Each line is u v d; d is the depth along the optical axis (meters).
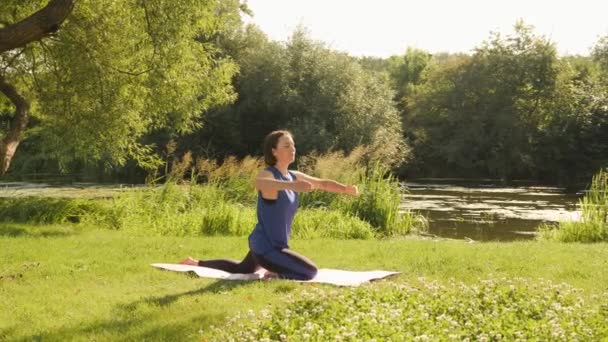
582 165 41.91
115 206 15.71
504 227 17.16
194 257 9.16
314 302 5.48
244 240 11.20
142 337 4.96
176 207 15.67
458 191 29.84
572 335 4.50
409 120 51.50
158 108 16.19
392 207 15.85
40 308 5.91
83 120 15.34
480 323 4.90
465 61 51.22
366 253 9.37
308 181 7.43
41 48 15.81
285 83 39.34
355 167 16.95
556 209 21.72
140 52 15.38
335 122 38.47
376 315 5.01
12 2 14.49
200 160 17.05
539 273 7.68
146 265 8.09
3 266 8.23
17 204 15.51
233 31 41.38
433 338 4.45
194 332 5.04
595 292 6.51
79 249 9.76
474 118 45.69
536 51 46.06
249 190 17.03
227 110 39.47
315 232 13.58
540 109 45.28
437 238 14.85
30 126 28.38
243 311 5.57
